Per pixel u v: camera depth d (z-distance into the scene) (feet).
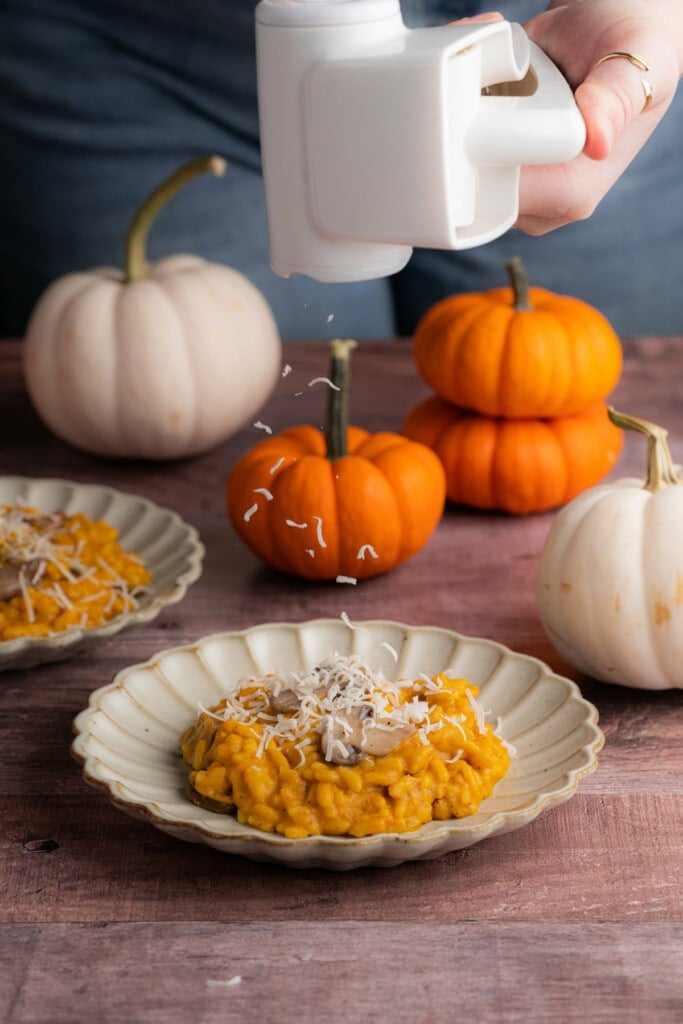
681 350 4.28
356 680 2.97
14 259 4.74
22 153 4.58
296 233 2.70
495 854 2.91
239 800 2.87
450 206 2.62
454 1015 2.69
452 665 3.17
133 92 4.50
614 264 4.73
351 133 2.62
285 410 4.11
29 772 3.07
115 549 3.48
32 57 4.48
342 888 2.86
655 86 2.98
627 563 3.14
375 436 3.60
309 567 3.50
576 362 3.65
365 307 4.73
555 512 3.78
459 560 3.60
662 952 2.77
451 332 3.70
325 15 2.62
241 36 4.37
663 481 3.21
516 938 2.79
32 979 2.74
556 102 2.68
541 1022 2.68
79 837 2.95
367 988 2.73
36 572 3.32
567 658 3.25
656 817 2.97
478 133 2.65
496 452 3.69
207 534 3.69
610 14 3.05
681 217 4.72
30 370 3.90
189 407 3.85
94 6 4.41
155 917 2.82
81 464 3.95
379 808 2.84
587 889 2.86
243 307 3.92
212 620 3.43
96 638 3.24
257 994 2.72
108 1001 2.71
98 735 3.00
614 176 3.19
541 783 2.92
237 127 4.50
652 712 3.18
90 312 3.84
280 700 2.96
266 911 2.83
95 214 4.61
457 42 2.60
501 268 4.73
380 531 3.46
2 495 3.67
